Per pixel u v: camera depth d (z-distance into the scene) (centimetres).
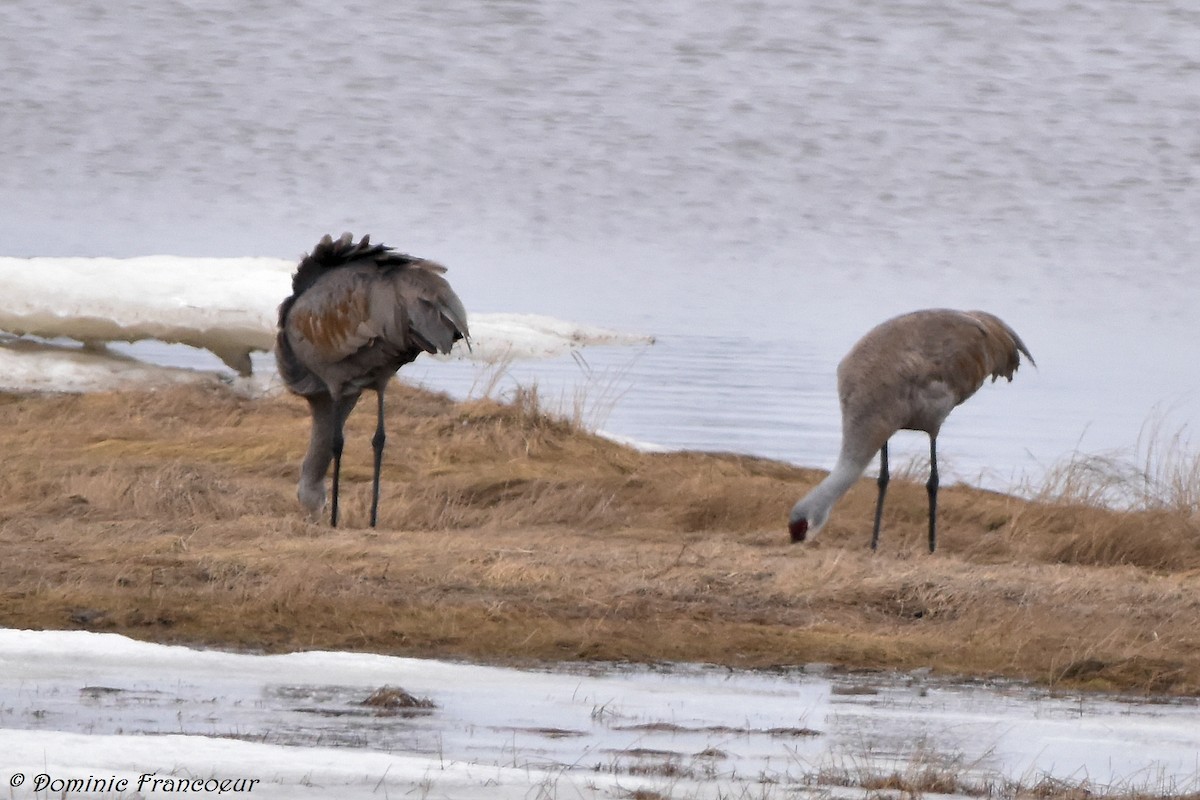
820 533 1531
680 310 3522
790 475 1872
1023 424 2416
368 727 916
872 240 4894
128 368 2206
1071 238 4950
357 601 1171
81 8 7875
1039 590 1277
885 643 1156
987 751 929
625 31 7775
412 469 1702
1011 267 4494
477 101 6825
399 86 7006
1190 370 2978
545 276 4019
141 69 7200
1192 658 1141
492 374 2547
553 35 7762
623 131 6412
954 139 6281
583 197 5441
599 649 1120
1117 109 6619
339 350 1457
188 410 1955
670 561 1321
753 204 5406
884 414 1495
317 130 6397
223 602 1159
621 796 805
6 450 1706
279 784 789
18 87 6856
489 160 5988
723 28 7781
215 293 2261
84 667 1012
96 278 2272
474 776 821
